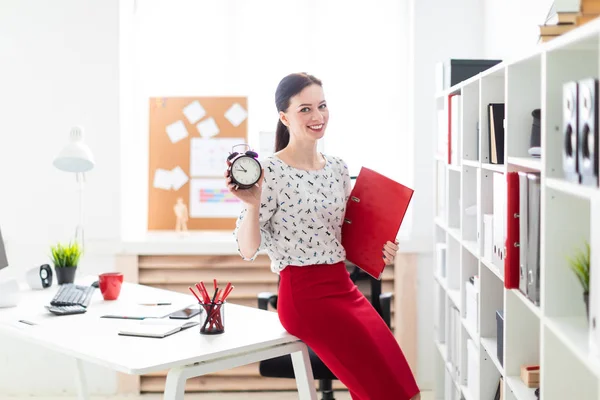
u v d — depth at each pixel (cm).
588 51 173
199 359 217
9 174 412
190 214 435
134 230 441
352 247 253
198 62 440
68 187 411
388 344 238
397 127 435
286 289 241
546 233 178
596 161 145
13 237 414
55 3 406
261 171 225
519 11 340
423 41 406
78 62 408
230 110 433
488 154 263
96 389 418
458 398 324
